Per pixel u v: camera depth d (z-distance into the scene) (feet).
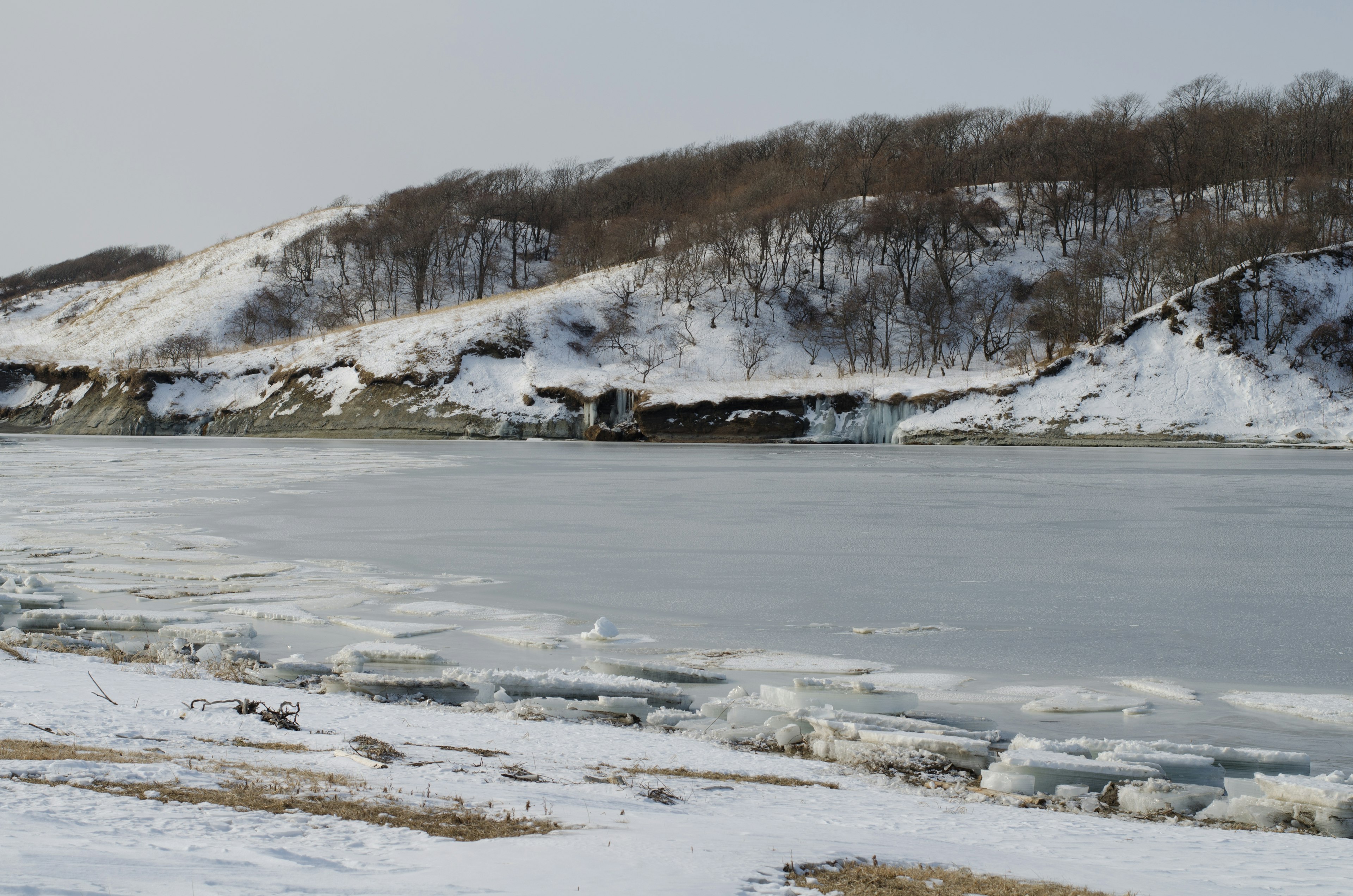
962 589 90.12
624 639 72.28
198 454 278.87
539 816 28.50
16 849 20.30
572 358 409.49
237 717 43.60
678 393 361.10
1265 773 44.93
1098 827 34.45
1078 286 359.25
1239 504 150.92
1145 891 23.75
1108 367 328.49
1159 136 479.41
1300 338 322.34
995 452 281.74
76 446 321.32
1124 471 211.41
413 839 24.80
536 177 654.94
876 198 495.41
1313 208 384.47
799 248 468.75
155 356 465.06
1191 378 317.42
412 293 525.34
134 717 41.57
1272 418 299.58
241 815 25.85
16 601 81.82
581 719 51.83
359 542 117.08
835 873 23.89
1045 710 55.47
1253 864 28.43
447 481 192.65
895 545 114.42
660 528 128.36
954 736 48.06
